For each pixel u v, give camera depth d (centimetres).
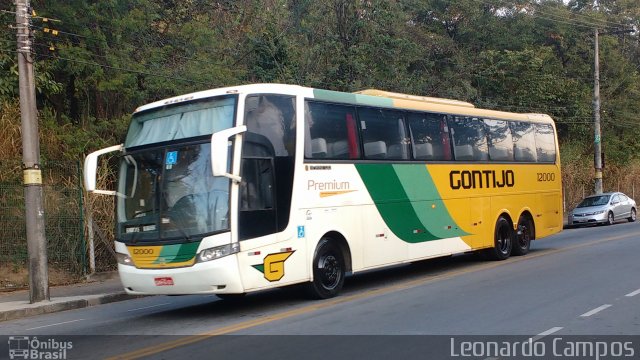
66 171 1719
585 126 4022
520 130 1755
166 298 1334
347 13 2800
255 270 988
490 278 1297
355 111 1227
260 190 1014
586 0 4391
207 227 965
